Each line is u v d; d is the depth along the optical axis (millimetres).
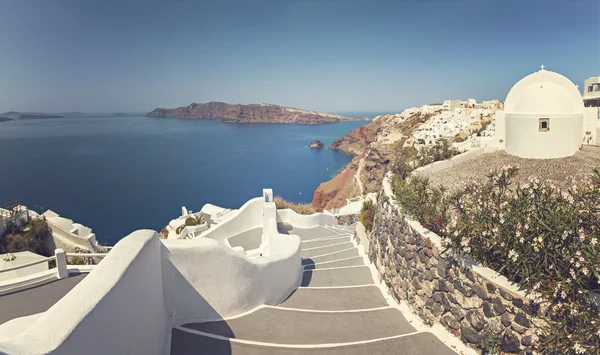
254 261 8164
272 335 6855
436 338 6781
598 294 4793
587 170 13586
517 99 18047
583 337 4418
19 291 7809
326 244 15969
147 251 5375
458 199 7512
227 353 5965
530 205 5949
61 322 3230
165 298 6516
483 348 5965
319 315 7836
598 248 4648
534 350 5008
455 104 86500
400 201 9672
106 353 3852
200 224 23484
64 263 8422
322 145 171000
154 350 5465
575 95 16703
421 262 7887
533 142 16484
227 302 7422
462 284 6516
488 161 17000
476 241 6410
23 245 21656
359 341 6664
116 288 4145
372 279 10883
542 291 4918
